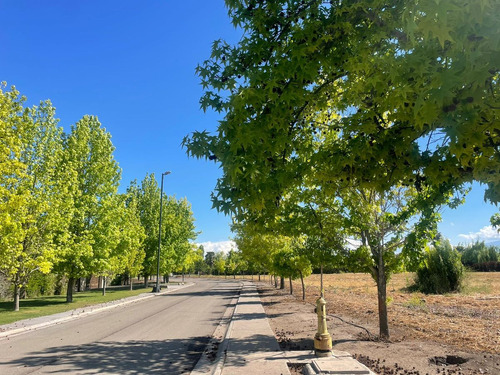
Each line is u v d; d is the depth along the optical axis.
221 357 7.95
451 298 22.02
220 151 4.20
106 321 15.61
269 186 4.30
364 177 4.46
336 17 4.11
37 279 28.23
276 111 4.16
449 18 2.50
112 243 26.00
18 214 18.12
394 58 3.28
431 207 8.26
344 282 45.41
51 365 8.03
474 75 2.58
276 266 23.83
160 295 32.69
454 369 6.52
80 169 25.58
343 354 7.56
